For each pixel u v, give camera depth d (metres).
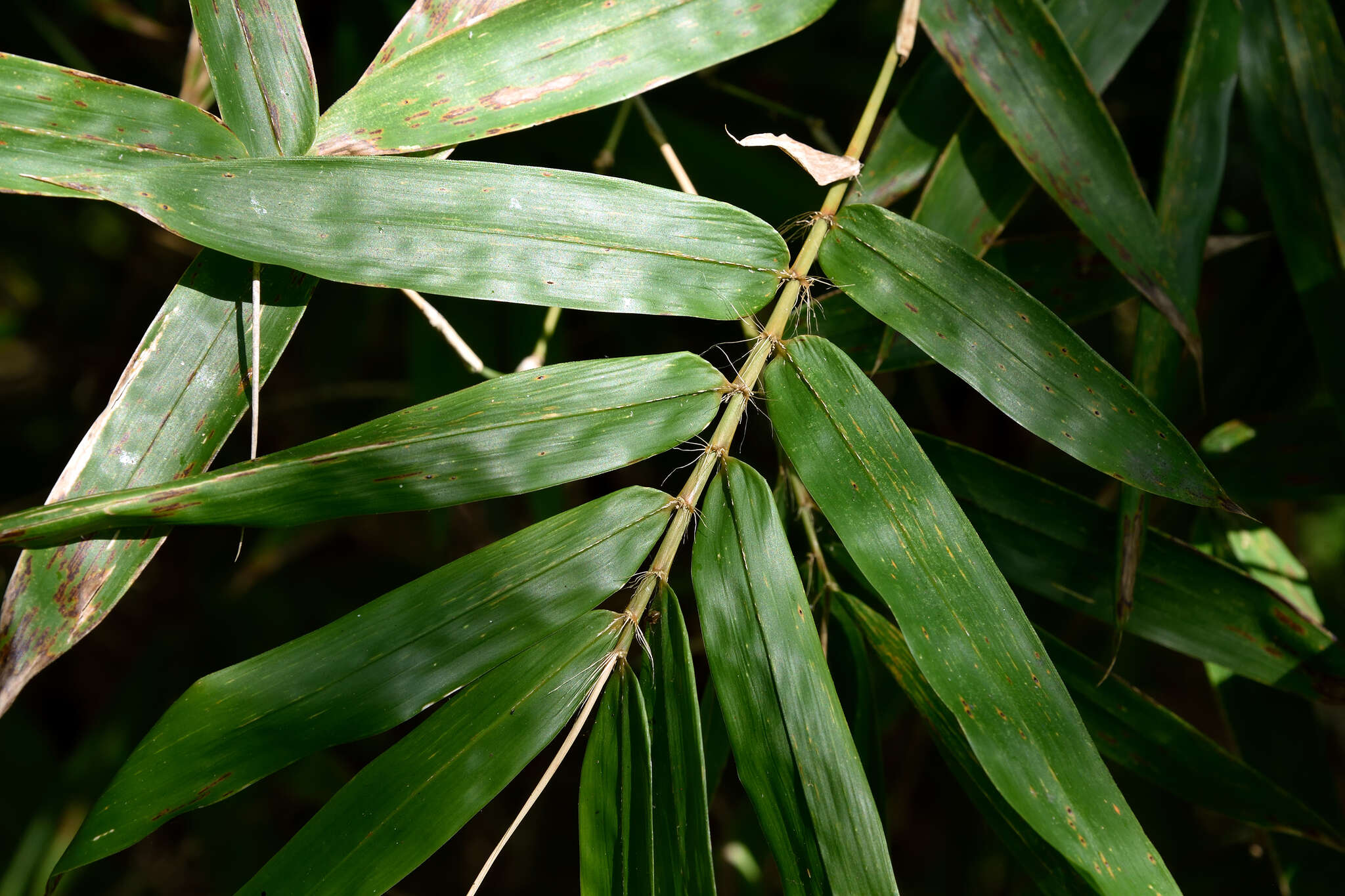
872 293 0.63
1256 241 0.80
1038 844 0.67
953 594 0.60
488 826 1.25
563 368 0.61
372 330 1.09
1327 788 0.72
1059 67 0.67
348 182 0.60
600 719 0.61
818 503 0.61
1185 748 0.68
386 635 0.60
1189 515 0.82
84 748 1.03
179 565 1.15
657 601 0.61
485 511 1.14
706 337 1.01
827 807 0.60
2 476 1.17
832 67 0.99
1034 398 0.62
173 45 1.03
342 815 0.60
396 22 0.89
